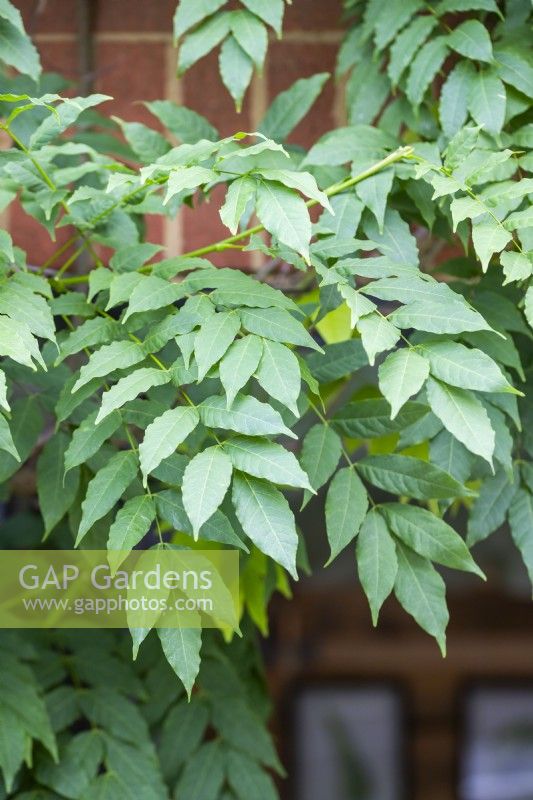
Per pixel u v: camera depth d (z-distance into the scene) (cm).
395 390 166
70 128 210
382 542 173
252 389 184
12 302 171
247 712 197
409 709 300
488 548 268
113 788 189
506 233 170
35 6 209
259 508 166
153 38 209
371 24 188
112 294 172
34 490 204
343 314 188
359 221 179
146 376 168
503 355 181
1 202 182
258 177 169
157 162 172
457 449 179
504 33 187
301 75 209
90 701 193
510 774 300
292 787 295
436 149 181
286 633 297
